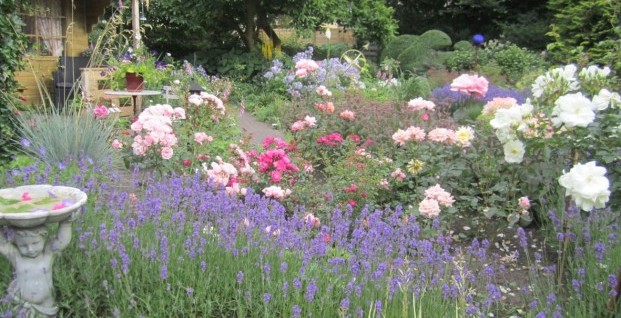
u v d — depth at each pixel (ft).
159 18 48.98
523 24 66.64
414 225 11.90
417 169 15.65
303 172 16.15
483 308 9.95
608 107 13.64
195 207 12.23
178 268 9.91
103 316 9.32
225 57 47.21
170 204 12.09
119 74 27.32
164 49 52.49
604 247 11.12
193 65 46.16
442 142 16.38
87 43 40.29
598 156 13.58
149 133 16.05
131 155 16.75
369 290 9.82
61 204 8.80
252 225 11.25
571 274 11.55
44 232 8.80
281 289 9.67
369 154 17.69
